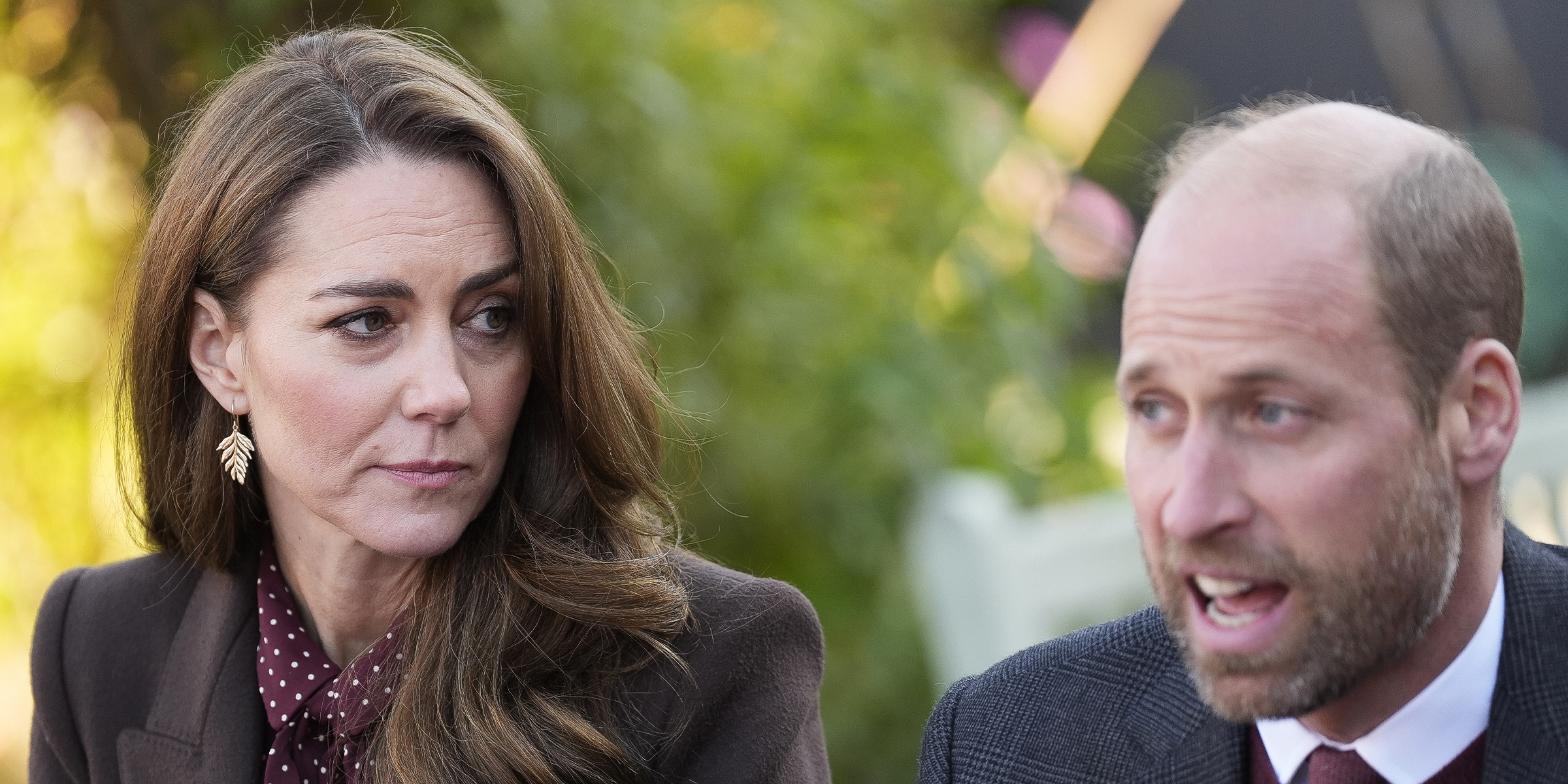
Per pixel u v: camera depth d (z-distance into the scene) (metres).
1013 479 13.89
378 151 6.58
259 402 6.83
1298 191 4.78
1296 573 4.79
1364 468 4.72
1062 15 19.59
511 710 7.05
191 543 7.62
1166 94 19.69
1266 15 20.50
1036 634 12.21
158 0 10.12
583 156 11.16
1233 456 4.84
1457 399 4.86
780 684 7.36
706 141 11.97
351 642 7.52
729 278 12.33
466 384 6.72
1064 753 6.22
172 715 7.55
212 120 6.93
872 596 13.57
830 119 13.41
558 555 7.21
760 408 12.71
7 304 11.23
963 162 13.30
